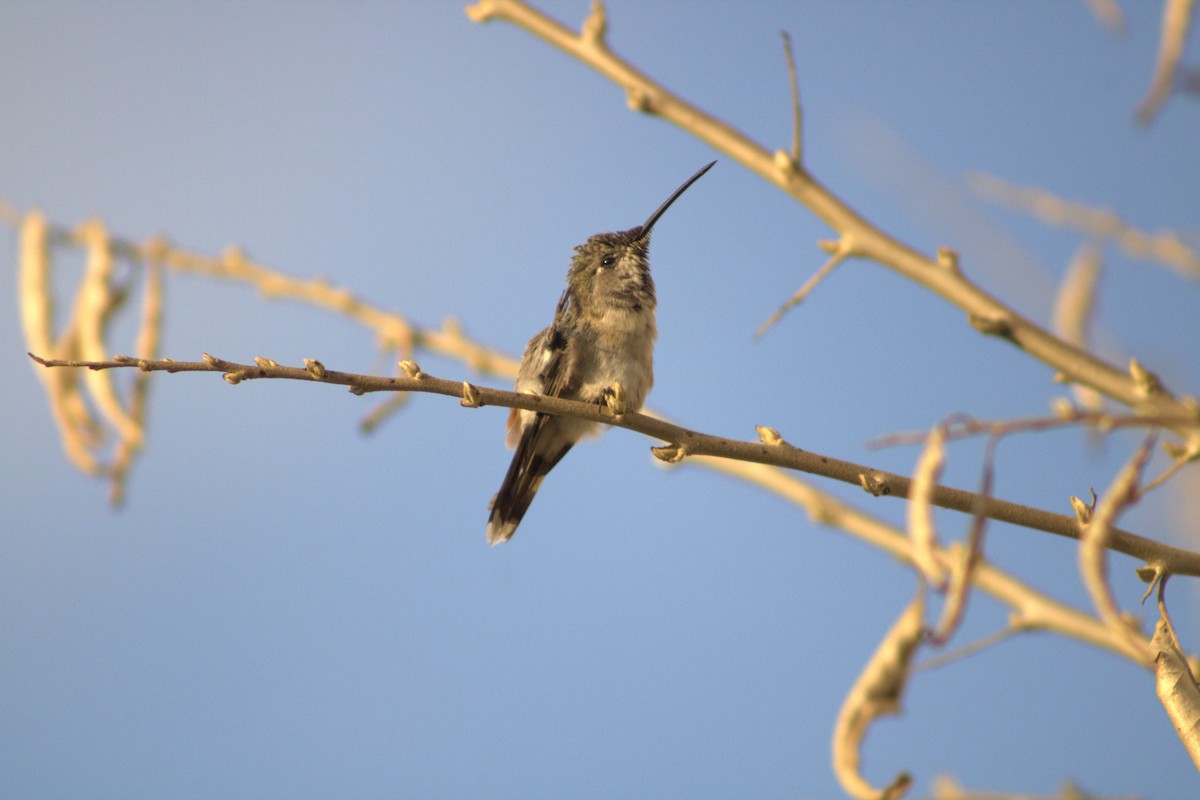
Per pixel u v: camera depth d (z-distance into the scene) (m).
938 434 5.46
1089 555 5.63
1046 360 7.24
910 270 7.67
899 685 8.03
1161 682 5.82
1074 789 7.99
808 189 7.98
